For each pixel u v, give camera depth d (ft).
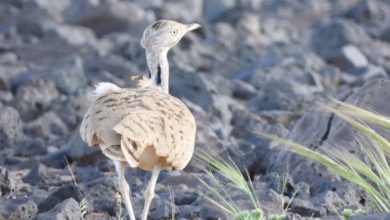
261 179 79.87
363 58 165.37
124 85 137.39
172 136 59.16
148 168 61.21
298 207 68.08
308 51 171.94
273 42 187.21
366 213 62.95
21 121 110.52
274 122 114.32
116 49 165.99
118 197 65.46
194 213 67.72
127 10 197.67
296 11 233.55
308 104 120.98
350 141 77.41
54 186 81.25
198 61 162.50
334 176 75.97
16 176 86.38
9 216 64.85
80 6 198.59
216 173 81.61
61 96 130.00
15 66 158.51
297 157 80.07
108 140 57.00
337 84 150.10
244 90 138.41
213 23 215.10
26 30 192.65
